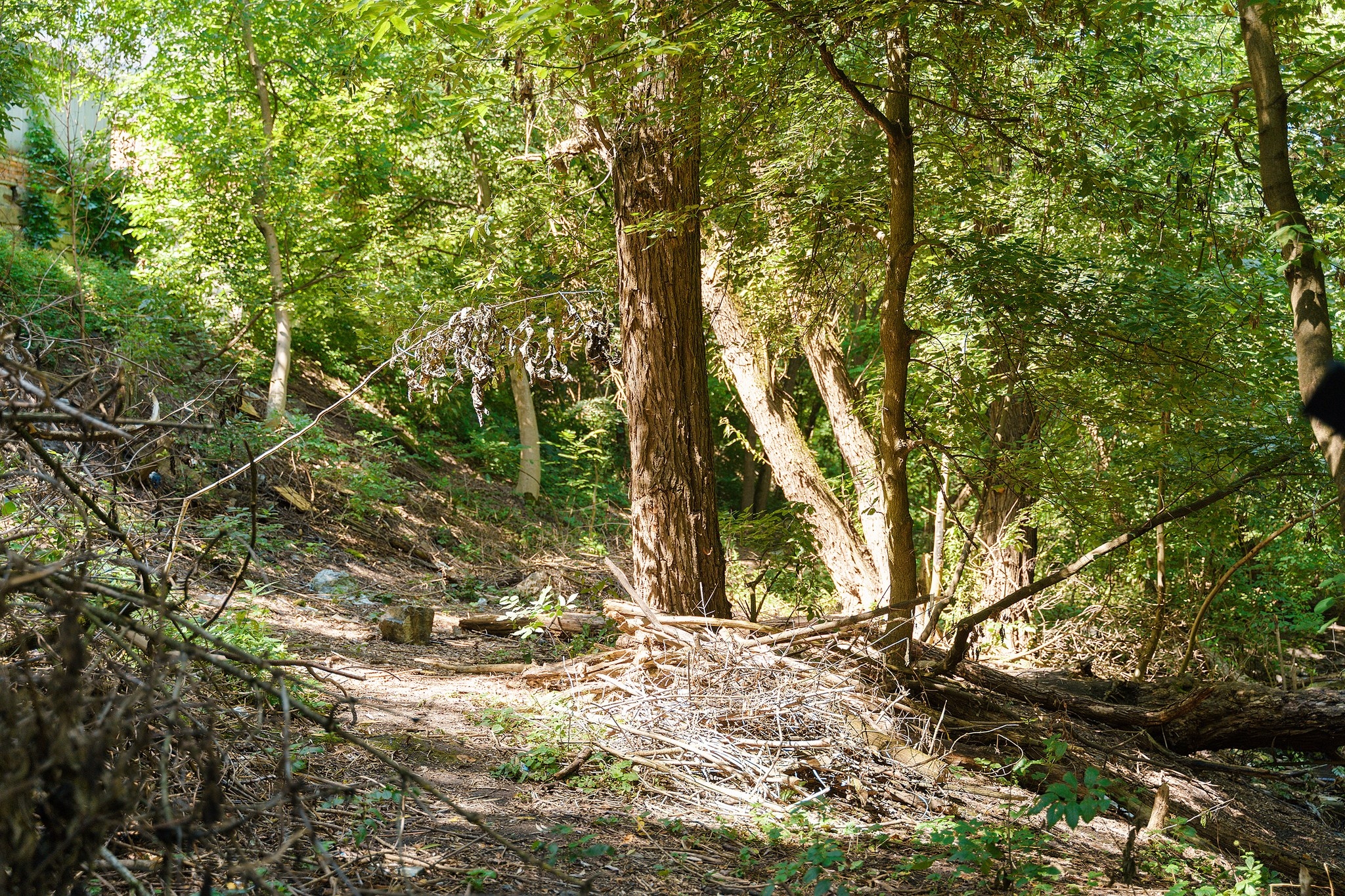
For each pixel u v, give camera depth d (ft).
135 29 39.32
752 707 19.27
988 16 19.53
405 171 50.01
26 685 7.40
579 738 18.54
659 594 23.35
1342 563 29.53
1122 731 23.38
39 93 29.17
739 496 84.33
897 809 17.52
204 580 26.45
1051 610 35.91
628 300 23.49
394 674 23.27
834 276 28.09
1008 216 29.78
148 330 33.58
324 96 43.55
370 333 50.24
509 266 40.96
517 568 44.47
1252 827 20.39
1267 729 22.33
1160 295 24.06
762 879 13.33
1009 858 14.65
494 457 58.39
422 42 25.00
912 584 22.82
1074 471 26.55
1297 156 19.33
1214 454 25.07
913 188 23.15
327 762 15.15
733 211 26.16
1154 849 16.76
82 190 22.22
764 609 36.19
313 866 11.03
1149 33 21.70
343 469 41.73
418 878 11.53
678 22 18.42
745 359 37.42
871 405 32.91
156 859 10.02
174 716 9.46
